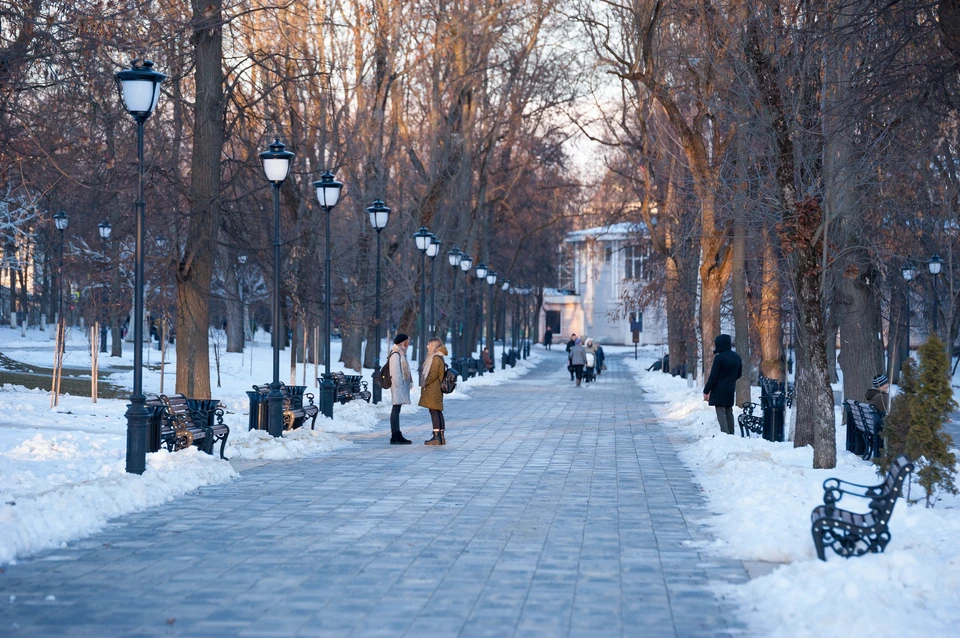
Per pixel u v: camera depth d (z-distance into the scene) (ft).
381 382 165.48
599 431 190.90
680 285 334.03
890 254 169.99
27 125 146.72
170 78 189.37
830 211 126.41
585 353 401.90
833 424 125.08
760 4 132.77
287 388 181.37
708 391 164.76
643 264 426.10
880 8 120.16
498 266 612.29
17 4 138.62
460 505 99.76
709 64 178.70
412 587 65.57
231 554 75.56
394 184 371.56
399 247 370.94
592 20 245.45
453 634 54.95
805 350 149.38
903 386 99.86
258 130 223.10
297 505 98.99
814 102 135.44
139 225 109.29
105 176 179.63
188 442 127.65
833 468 123.95
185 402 133.49
